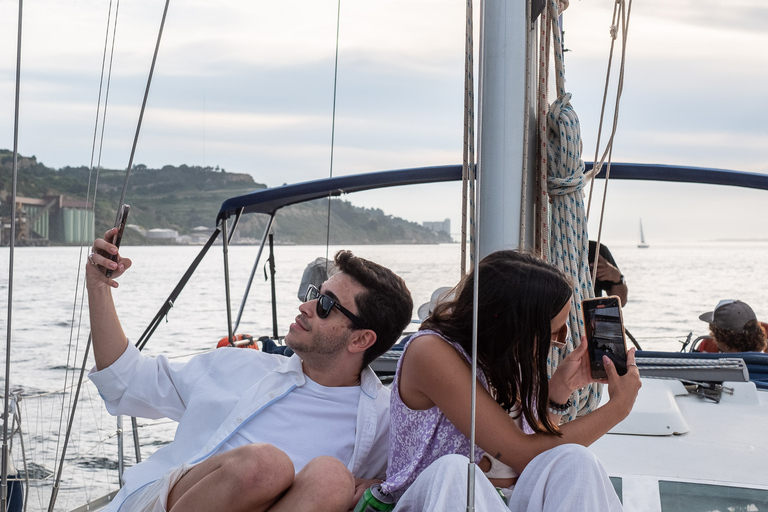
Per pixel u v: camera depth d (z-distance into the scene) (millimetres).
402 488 1586
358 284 1810
